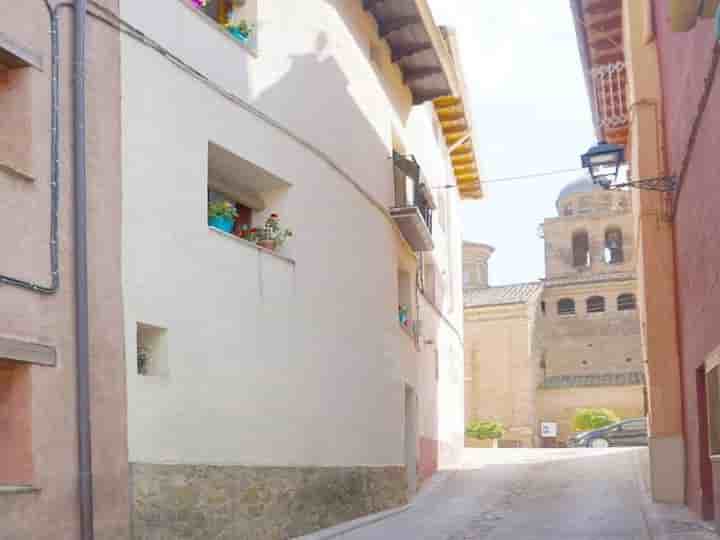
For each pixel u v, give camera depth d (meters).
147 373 9.38
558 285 50.44
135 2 9.34
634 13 16.02
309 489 11.98
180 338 9.62
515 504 15.36
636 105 15.82
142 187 9.22
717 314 9.98
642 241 15.67
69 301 8.08
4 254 7.46
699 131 10.80
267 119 11.67
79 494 7.92
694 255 12.12
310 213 12.69
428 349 20.38
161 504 9.00
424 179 18.83
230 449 10.30
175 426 9.41
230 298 10.59
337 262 13.50
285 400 11.60
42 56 8.02
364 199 14.84
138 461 8.78
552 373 49.78
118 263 8.78
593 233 51.84
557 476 19.38
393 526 12.85
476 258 55.84
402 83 18.09
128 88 9.15
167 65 9.77
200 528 9.55
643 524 12.62
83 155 8.32
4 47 7.54
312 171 12.84
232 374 10.48
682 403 15.18
